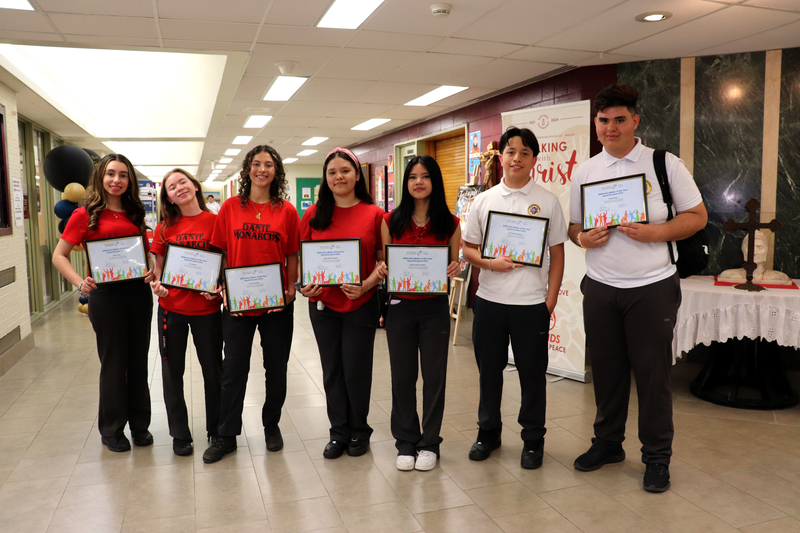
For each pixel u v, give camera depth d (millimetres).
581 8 3729
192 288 2918
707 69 4793
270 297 2908
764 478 2783
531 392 2887
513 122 4914
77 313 7840
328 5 3701
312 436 3367
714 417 3676
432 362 2871
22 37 4336
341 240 2838
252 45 4613
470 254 2951
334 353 3004
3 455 3102
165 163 15609
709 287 3984
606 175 2748
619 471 2867
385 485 2727
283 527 2359
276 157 2975
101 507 2531
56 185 6297
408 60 5078
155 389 4402
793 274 4676
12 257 5344
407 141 9266
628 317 2701
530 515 2441
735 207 4789
